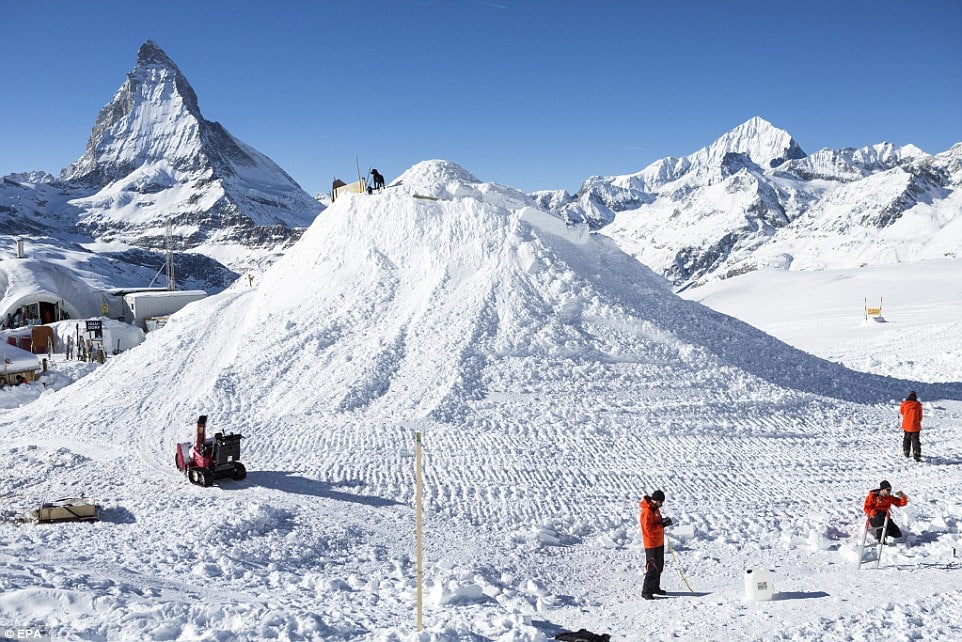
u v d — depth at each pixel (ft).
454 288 95.20
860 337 161.99
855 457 66.90
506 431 71.46
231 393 82.74
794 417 78.13
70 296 253.65
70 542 43.27
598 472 62.34
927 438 72.79
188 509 51.70
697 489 58.80
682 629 31.09
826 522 51.16
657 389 80.12
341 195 118.21
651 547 38.34
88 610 28.43
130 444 71.15
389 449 66.49
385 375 82.02
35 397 139.03
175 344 102.78
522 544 48.03
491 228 102.22
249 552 43.04
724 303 295.89
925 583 36.52
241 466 58.75
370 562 43.32
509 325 87.61
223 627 27.91
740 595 36.96
